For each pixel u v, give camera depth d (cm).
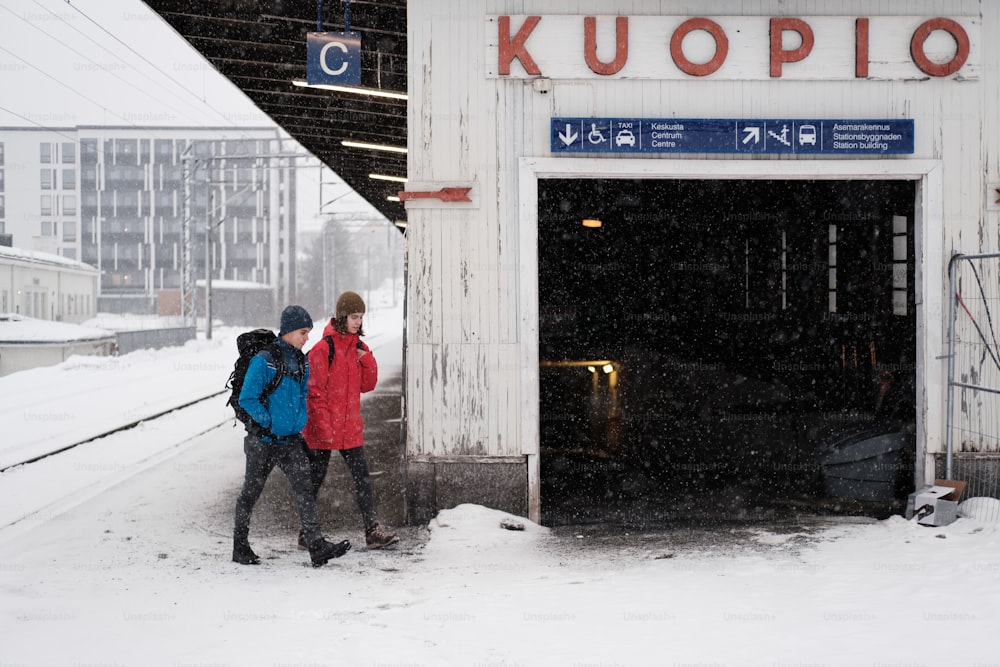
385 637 445
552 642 431
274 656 419
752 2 746
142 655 423
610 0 741
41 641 446
